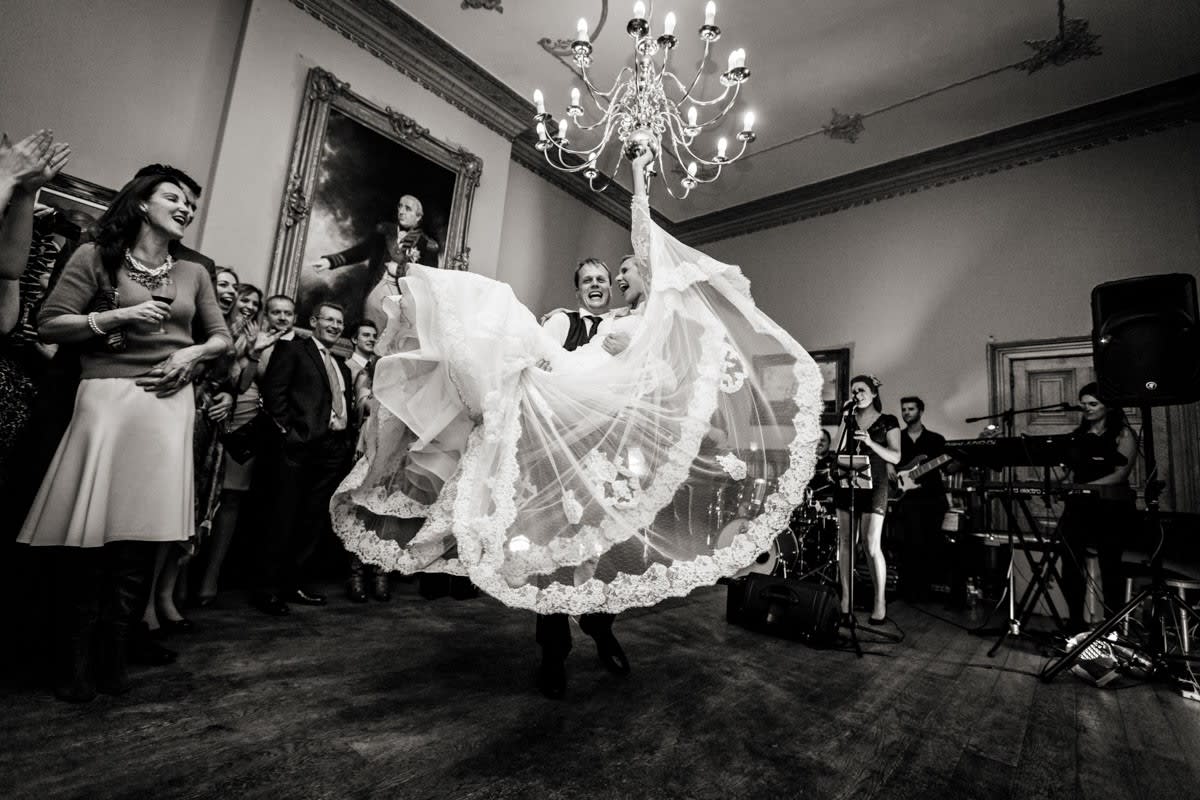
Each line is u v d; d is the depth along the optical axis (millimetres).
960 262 6164
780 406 1860
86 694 1669
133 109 3762
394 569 1883
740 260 7844
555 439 1807
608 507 1726
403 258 5000
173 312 1883
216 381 2686
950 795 1502
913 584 4754
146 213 1824
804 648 2891
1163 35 4633
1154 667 2670
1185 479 4777
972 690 2412
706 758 1604
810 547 4664
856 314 6773
